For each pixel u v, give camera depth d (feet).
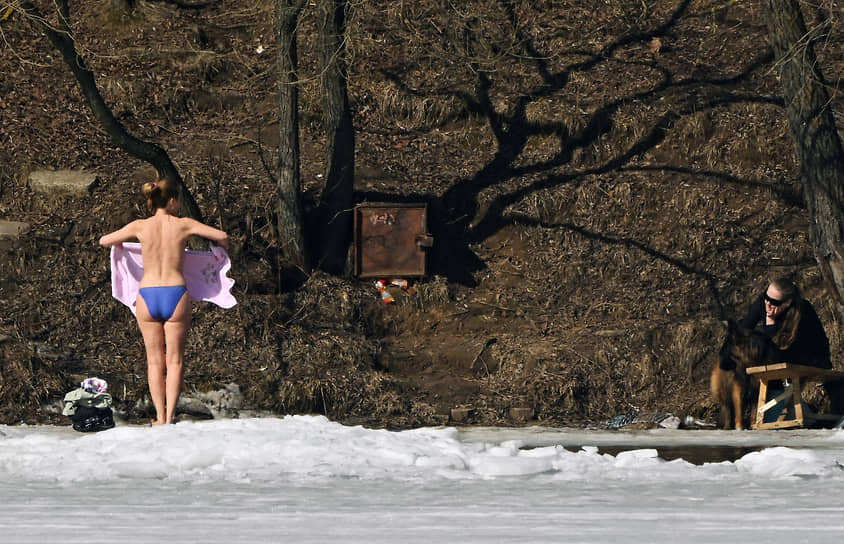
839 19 235.20
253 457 80.07
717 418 157.48
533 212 201.77
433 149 218.38
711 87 219.20
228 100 228.43
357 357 172.04
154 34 245.65
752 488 66.90
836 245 159.63
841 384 153.07
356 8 197.67
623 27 240.53
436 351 176.76
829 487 67.26
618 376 167.94
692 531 46.34
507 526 48.37
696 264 189.37
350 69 233.35
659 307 183.42
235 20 253.03
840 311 161.38
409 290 188.34
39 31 242.17
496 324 184.34
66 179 201.16
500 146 217.15
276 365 167.02
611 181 204.54
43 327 173.17
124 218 192.65
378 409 161.27
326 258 192.13
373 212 190.60
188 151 212.64
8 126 214.28
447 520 50.96
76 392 124.88
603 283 190.49
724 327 171.42
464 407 162.50
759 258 188.44
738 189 200.34
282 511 55.11
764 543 42.57
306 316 180.65
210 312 175.32
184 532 46.39
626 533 45.78
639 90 220.84
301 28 244.63
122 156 211.61
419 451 84.69
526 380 167.32
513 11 244.63
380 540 43.65
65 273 183.21
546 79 228.43
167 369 117.60
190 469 77.77
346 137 195.21
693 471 77.20
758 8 240.94
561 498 61.31
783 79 161.79
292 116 187.93
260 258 188.44
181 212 185.57
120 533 45.96
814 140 160.04
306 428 91.50
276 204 195.42
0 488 67.56
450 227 201.36
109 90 226.99
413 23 242.78
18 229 189.78
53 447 87.04
